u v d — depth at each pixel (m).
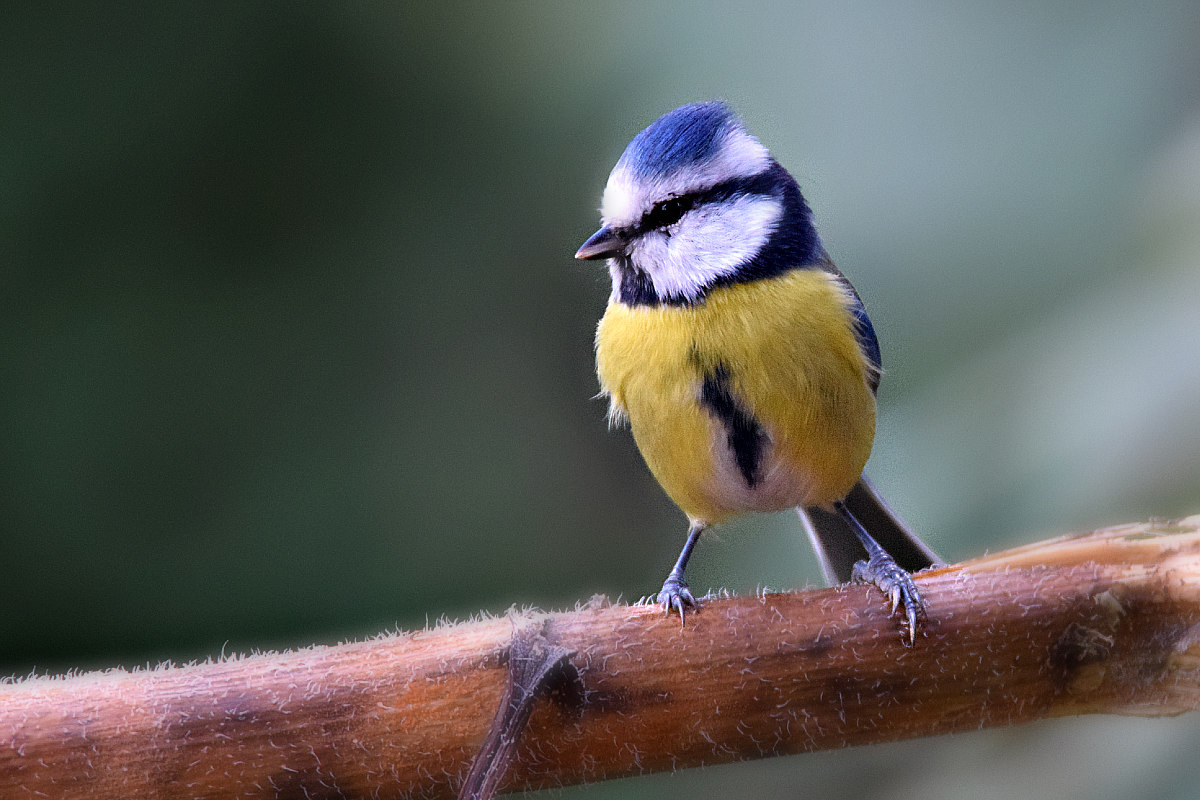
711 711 2.90
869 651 2.90
